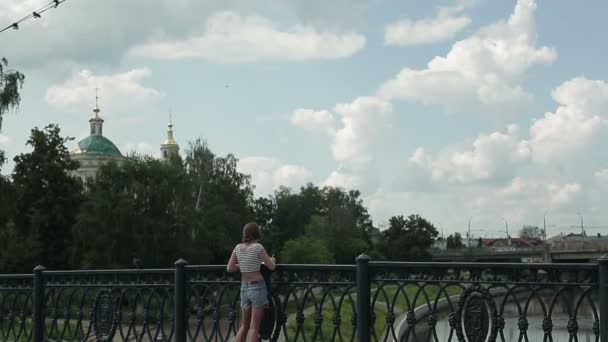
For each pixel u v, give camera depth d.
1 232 45.69
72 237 52.94
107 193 51.09
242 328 8.73
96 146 107.19
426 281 8.01
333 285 8.57
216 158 71.19
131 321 10.04
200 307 9.45
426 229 113.56
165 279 9.81
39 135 55.91
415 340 8.03
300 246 77.12
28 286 11.21
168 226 52.00
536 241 145.38
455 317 7.87
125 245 49.69
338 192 113.44
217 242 60.47
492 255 111.81
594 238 132.12
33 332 10.89
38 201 53.03
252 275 8.63
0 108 33.69
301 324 8.79
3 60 34.16
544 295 8.47
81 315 10.58
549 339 7.41
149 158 54.56
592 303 7.23
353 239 95.44
